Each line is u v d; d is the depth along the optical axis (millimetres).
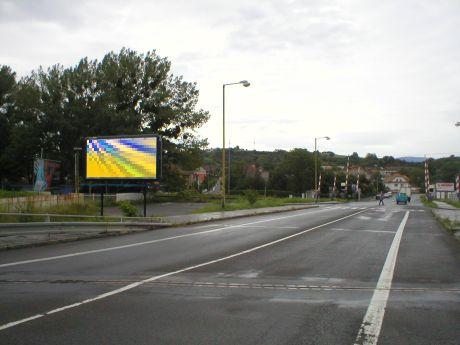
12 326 5941
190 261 11547
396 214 33281
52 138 56562
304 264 11125
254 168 123062
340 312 6699
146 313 6594
